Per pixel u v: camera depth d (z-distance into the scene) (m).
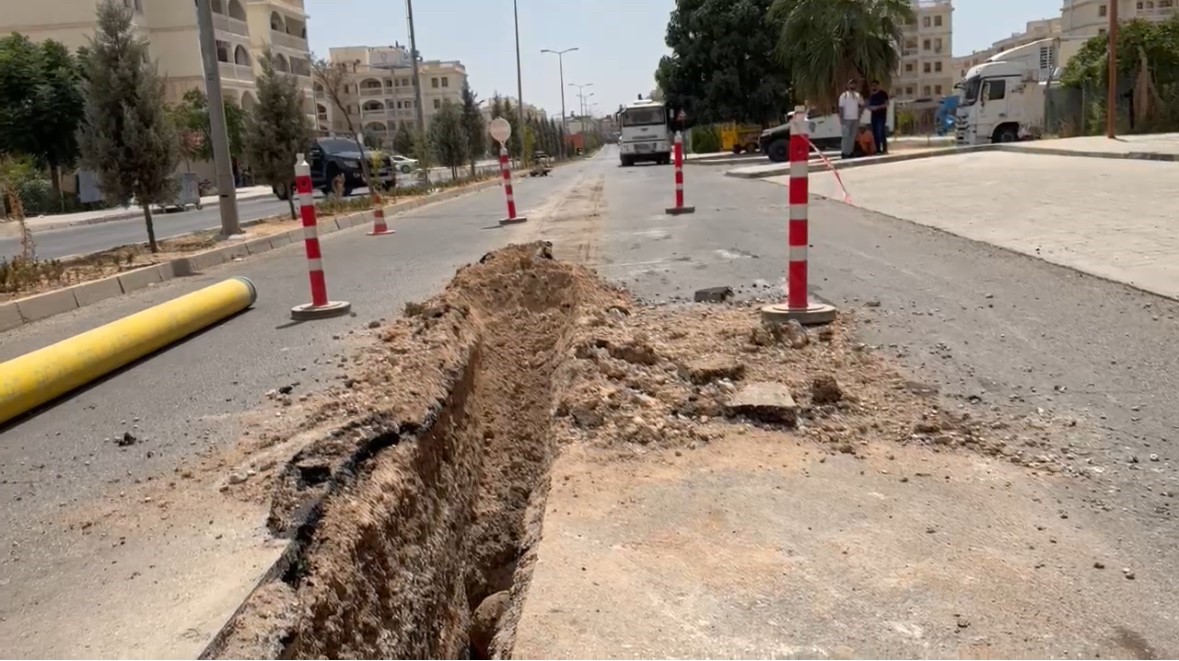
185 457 4.29
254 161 17.94
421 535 4.29
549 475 3.98
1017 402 4.30
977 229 9.35
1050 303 5.98
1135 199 10.88
